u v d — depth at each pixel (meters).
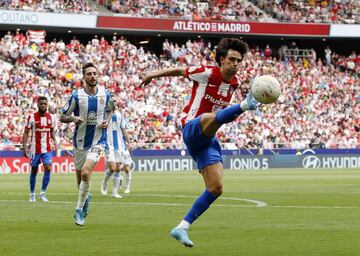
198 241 20.44
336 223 25.50
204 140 19.11
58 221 26.48
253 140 99.75
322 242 20.08
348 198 38.91
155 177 68.06
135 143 91.25
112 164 39.47
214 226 24.47
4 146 83.44
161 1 115.25
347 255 17.69
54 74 97.62
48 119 37.97
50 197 40.50
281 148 100.38
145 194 43.31
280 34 119.12
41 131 37.75
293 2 124.06
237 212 30.11
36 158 37.62
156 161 89.25
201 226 24.47
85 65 26.94
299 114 108.81
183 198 39.56
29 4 103.44
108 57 103.00
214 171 19.09
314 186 51.81
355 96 116.00
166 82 102.25
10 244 19.80
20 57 97.94
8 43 98.06
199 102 20.50
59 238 21.17
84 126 26.97
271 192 44.69
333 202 35.84
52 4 104.75
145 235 21.86
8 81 92.44
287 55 121.12
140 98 99.06
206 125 18.62
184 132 19.53
